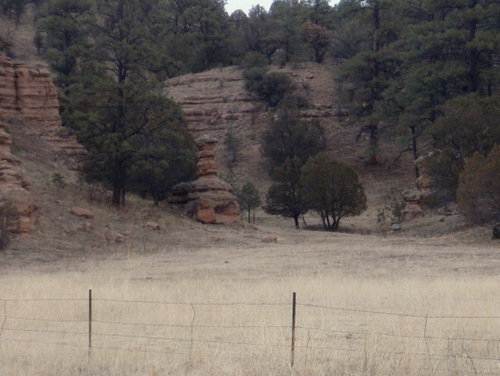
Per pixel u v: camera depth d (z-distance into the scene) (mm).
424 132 66188
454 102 52250
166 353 11039
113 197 45344
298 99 90062
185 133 57844
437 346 10969
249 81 93375
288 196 59531
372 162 78938
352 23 106125
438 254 34500
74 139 55219
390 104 74375
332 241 44156
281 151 76000
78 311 15531
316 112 88812
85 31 89000
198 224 46375
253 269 28828
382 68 84125
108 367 10398
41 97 54875
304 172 57500
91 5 95250
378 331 12195
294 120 78000
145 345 11758
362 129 80438
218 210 48406
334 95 92000
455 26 72250
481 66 70125
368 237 47594
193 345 11359
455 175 48156
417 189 63938
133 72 62750
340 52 104812
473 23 69250
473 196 41344
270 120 80750
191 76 102188
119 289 18984
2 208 33531
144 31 63188
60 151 52875
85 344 12039
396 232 53719
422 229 51656
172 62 61844
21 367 10320
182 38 111375
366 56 82562
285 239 45000
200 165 50125
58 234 36750
